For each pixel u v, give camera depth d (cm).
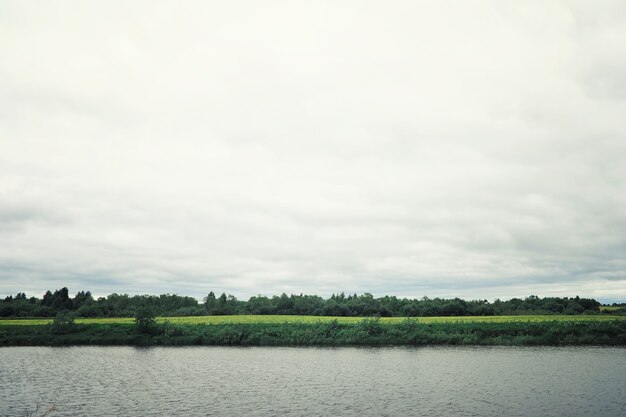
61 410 4116
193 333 9875
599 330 9175
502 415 3875
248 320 11781
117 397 4666
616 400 4409
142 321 10038
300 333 9594
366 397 4622
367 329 9662
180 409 4141
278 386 5234
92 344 9638
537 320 10731
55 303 17100
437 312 14212
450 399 4500
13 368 6650
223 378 5788
